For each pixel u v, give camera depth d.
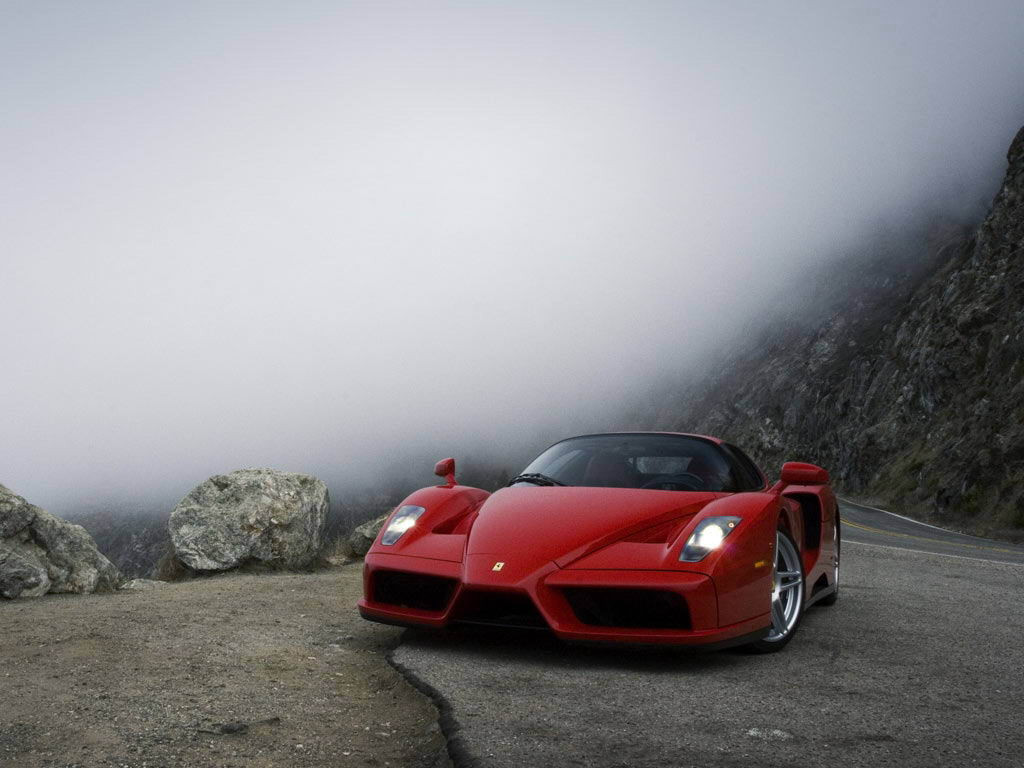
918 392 47.25
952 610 5.35
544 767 2.25
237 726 2.62
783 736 2.55
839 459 59.19
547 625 3.53
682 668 3.49
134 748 2.38
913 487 37.91
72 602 5.29
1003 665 3.66
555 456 5.04
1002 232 46.44
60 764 2.24
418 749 2.53
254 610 4.97
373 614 4.01
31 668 3.32
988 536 27.39
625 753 2.38
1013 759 2.39
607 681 3.24
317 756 2.42
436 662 3.53
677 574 3.48
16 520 5.70
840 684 3.26
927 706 2.94
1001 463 31.00
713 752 2.39
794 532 4.45
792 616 4.16
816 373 82.31
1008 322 38.84
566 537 3.74
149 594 5.78
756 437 83.88
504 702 2.90
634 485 4.50
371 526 8.86
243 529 7.55
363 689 3.24
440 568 3.82
